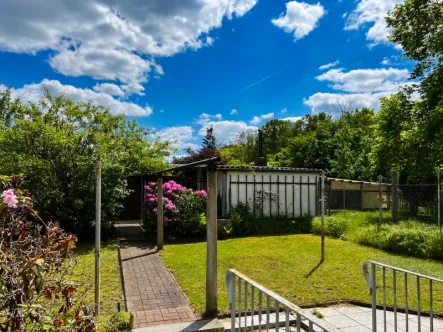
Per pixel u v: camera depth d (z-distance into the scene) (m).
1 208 2.42
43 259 2.40
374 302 2.97
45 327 2.26
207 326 3.66
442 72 12.13
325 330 1.46
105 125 9.77
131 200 13.72
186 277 5.46
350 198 15.69
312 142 26.28
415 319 3.92
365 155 20.86
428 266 6.09
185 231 9.38
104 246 8.00
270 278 5.32
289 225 10.81
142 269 6.00
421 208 12.27
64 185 8.66
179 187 10.02
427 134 12.66
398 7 14.43
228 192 11.33
